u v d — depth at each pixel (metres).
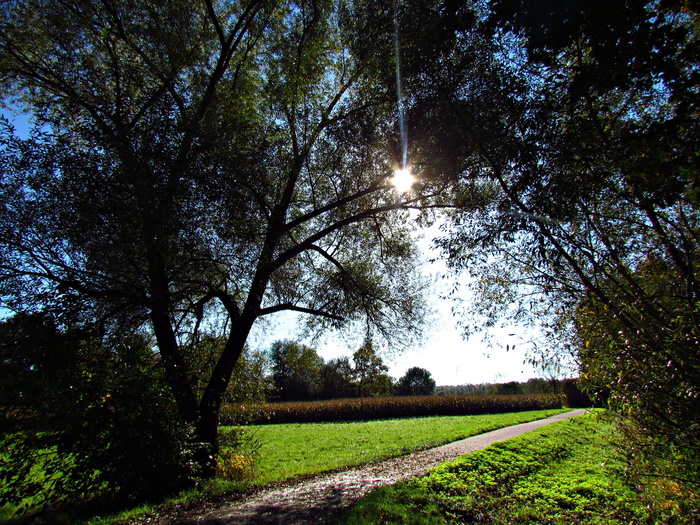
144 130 9.44
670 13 4.98
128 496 9.53
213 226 10.09
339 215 14.90
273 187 12.36
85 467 8.84
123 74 10.77
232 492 10.15
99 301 10.05
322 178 14.37
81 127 9.32
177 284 11.34
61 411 8.56
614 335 6.24
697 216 5.84
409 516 7.55
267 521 7.76
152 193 8.68
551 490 9.96
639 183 4.94
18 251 9.27
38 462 8.61
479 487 9.99
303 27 13.49
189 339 12.23
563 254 6.37
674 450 6.18
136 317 10.72
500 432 23.00
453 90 8.29
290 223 13.42
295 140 13.79
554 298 7.26
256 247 11.70
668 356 5.48
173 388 10.74
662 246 6.20
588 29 4.82
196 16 12.91
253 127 11.81
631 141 4.77
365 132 11.77
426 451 16.88
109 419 9.05
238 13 13.52
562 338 7.32
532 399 47.94
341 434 27.34
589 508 8.47
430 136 9.55
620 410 6.78
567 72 6.18
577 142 5.86
